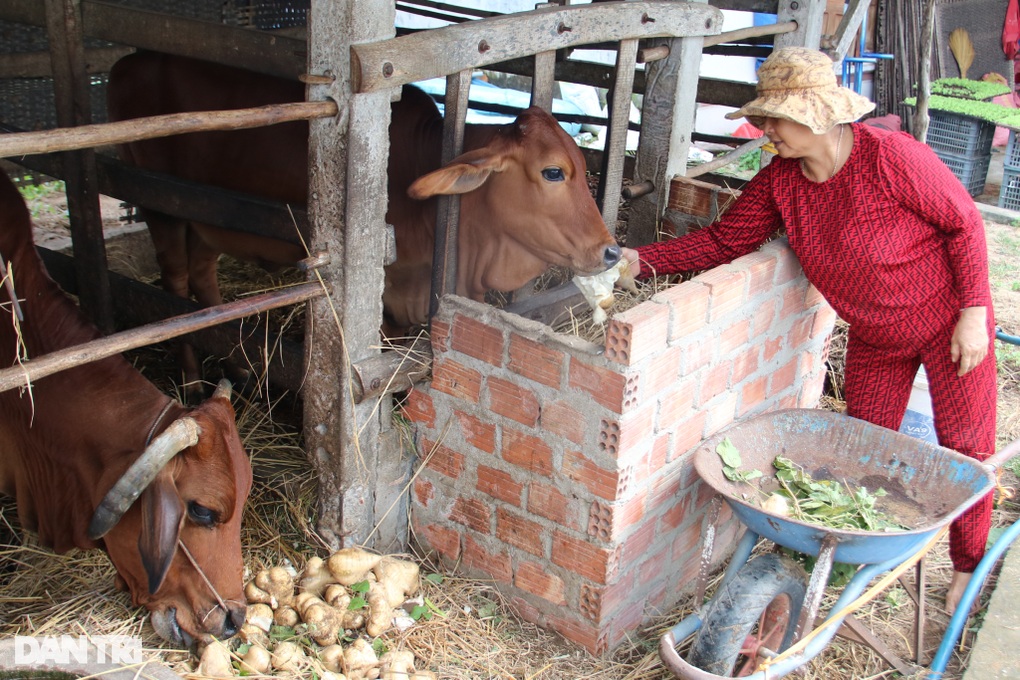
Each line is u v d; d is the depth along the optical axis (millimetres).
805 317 4109
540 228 3543
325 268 3199
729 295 3447
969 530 3613
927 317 3510
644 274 4117
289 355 3617
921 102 5340
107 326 4426
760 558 3039
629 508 3291
